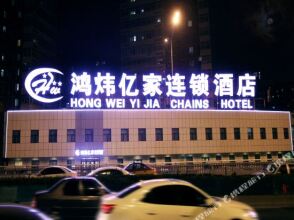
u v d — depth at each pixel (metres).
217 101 57.09
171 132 54.56
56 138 52.75
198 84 53.41
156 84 51.81
